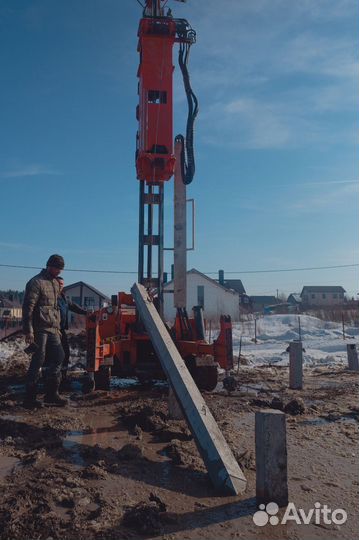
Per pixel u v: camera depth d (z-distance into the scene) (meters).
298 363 9.09
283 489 3.79
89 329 7.77
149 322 5.80
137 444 5.31
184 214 8.96
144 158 8.48
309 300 90.25
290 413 6.97
